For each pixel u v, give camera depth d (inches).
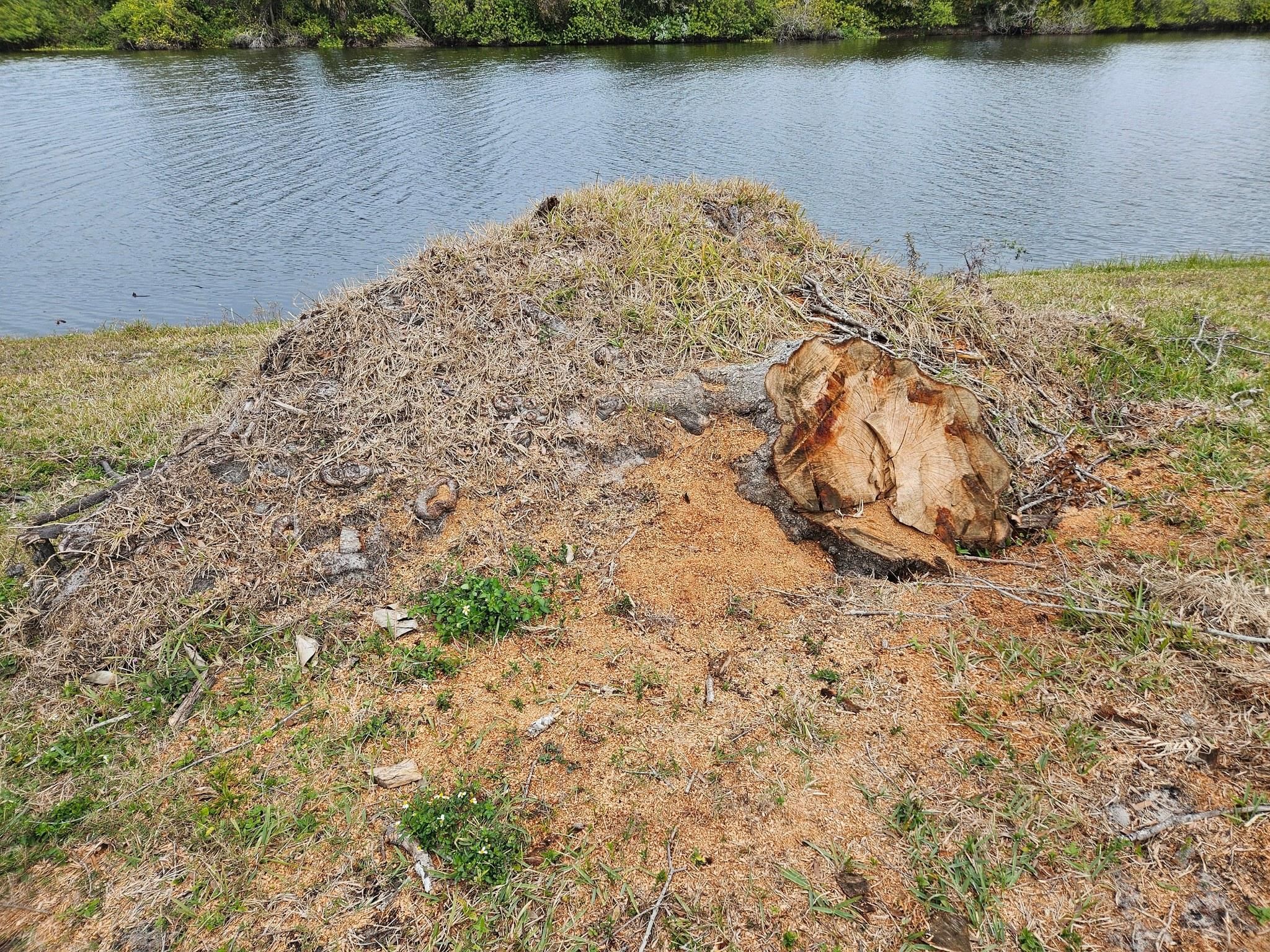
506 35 1551.4
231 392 212.2
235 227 598.5
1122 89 1075.9
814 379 167.8
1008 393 208.1
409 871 115.2
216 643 155.9
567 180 687.7
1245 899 105.0
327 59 1390.3
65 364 332.2
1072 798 118.6
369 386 195.5
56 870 119.0
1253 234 568.1
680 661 147.2
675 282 216.1
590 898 110.3
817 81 1143.6
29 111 973.8
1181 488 182.7
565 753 131.3
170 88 1111.0
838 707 136.0
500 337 202.2
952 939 102.9
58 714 145.6
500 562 168.7
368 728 137.9
